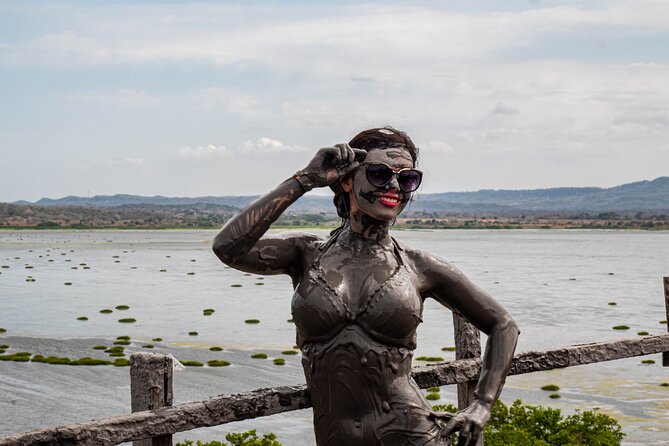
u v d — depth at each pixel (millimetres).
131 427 4035
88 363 40000
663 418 28828
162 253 163750
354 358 4191
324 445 4348
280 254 4523
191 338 48844
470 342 5855
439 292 4562
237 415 4387
